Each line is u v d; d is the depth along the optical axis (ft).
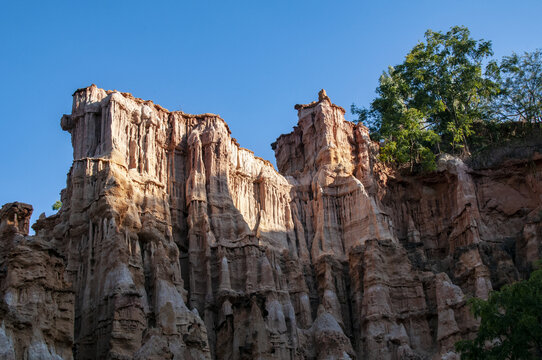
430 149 284.41
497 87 285.43
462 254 237.04
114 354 170.40
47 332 143.64
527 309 161.99
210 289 212.23
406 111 275.18
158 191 220.64
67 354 147.84
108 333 175.94
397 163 276.62
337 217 253.44
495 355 163.12
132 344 174.09
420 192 270.46
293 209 258.57
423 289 233.76
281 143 285.43
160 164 231.30
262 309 195.72
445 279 227.61
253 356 184.44
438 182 269.44
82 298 188.34
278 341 200.95
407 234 260.62
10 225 192.24
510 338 161.38
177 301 192.44
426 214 266.36
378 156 275.39
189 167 236.22
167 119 241.96
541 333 158.61
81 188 206.18
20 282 145.89
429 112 282.36
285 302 216.74
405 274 233.96
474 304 170.60
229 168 244.01
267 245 236.84
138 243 197.98
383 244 237.45
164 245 205.67
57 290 151.12
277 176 260.42
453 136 277.03
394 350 217.56
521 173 255.09
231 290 210.38
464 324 217.77
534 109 275.18
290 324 210.18
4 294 144.36
